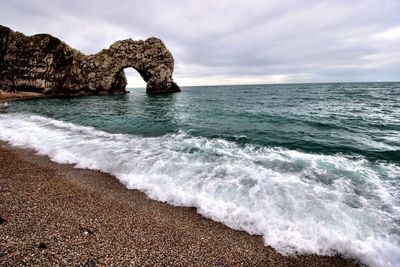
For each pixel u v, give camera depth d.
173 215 6.31
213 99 53.84
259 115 24.91
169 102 46.00
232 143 13.40
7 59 53.75
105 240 5.00
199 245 5.11
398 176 8.51
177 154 11.22
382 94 56.88
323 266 4.65
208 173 8.77
